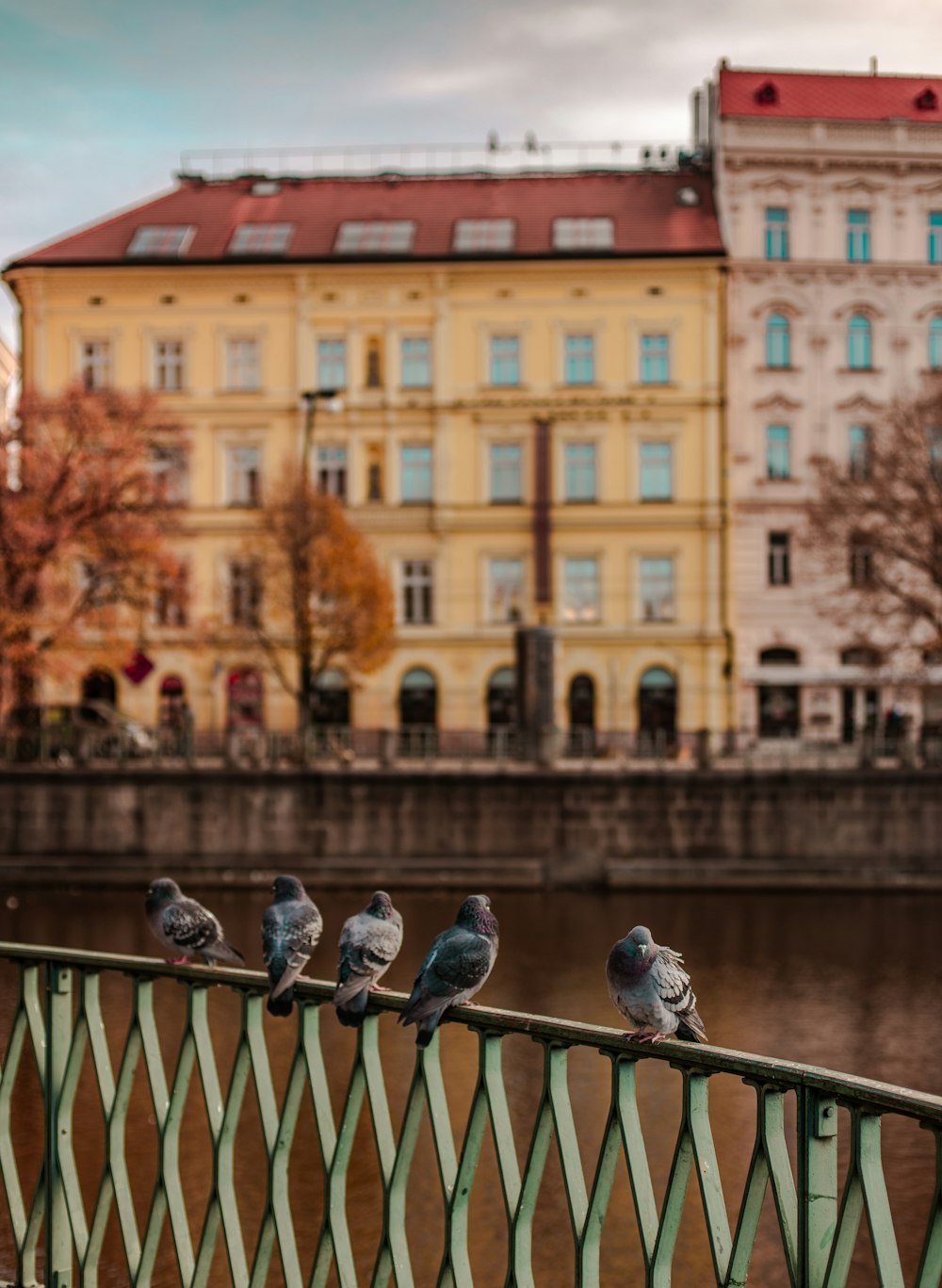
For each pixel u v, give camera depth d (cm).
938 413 5134
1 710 4888
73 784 4712
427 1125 2172
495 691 6291
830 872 4606
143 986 818
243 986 777
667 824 4675
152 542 4909
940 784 4653
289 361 6344
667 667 6275
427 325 6334
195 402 6338
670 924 4031
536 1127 654
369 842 4691
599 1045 628
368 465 6372
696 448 6288
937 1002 3052
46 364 6353
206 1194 1870
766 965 3450
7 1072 882
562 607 6303
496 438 6322
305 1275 1630
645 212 6519
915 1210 1861
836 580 6250
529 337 6316
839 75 6675
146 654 5934
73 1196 847
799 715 6316
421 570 6350
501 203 6631
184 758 4884
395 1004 707
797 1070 555
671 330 6297
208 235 6519
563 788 4691
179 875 4628
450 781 4691
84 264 6316
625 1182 1962
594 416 6300
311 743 4888
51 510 4869
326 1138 745
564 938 3756
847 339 6406
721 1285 583
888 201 6394
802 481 6375
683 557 6288
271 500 5494
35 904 4312
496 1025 669
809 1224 550
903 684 5222
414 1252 1719
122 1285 1510
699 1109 597
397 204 6656
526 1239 652
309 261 6281
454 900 4466
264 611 5834
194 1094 2216
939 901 4475
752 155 6372
